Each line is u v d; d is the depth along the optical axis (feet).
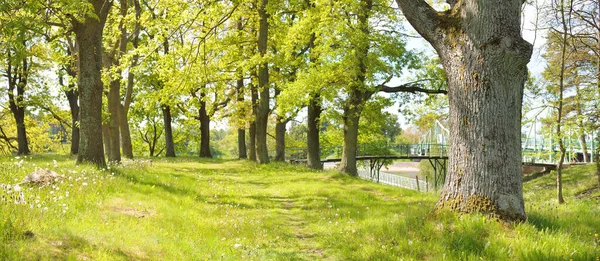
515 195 22.03
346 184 55.57
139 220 24.07
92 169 38.34
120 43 66.44
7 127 133.28
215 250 21.12
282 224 31.60
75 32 44.78
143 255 17.49
